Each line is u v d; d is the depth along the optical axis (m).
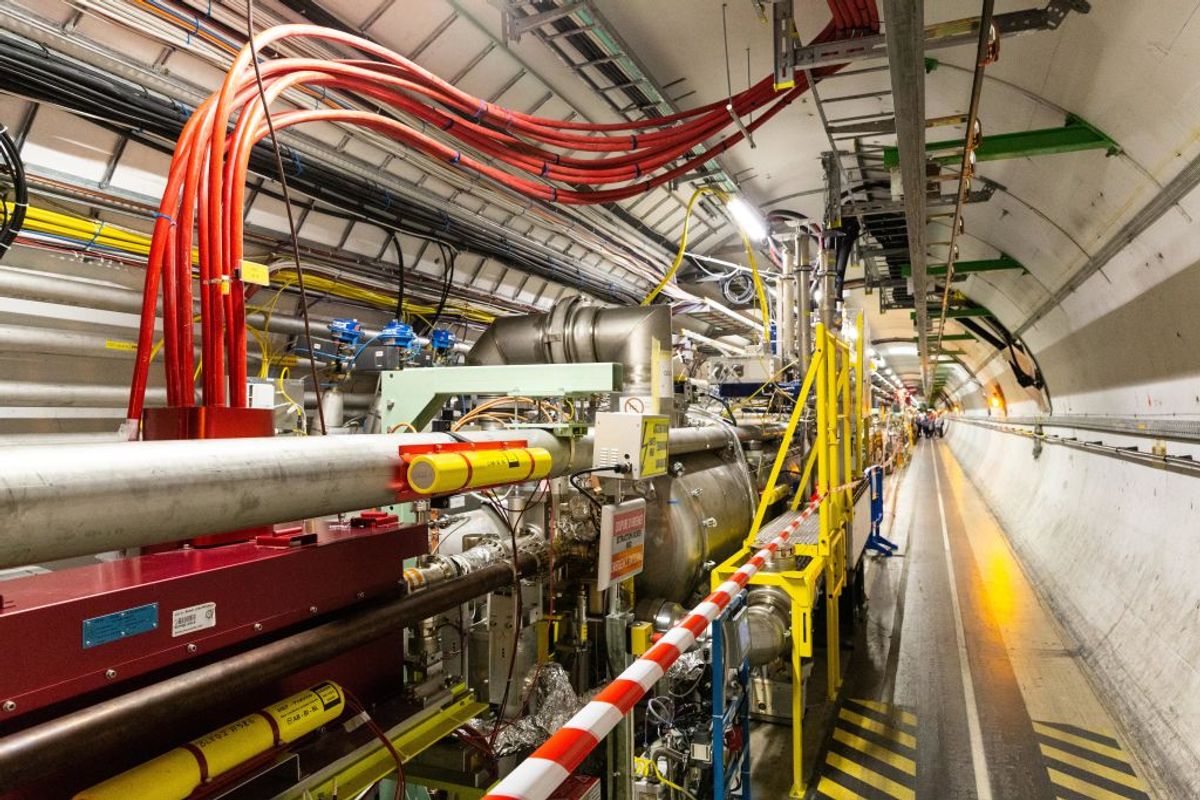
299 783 1.73
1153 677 4.54
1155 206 4.63
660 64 5.45
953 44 3.54
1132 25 3.63
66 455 1.29
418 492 2.02
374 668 2.21
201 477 1.48
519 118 4.29
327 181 5.00
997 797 3.76
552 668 3.10
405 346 5.66
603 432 3.08
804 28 5.11
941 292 10.86
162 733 1.60
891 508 13.83
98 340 4.44
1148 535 5.71
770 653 3.88
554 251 7.59
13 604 1.27
